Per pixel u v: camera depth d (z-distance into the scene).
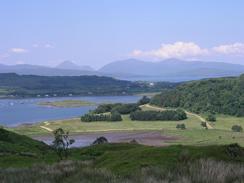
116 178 16.62
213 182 14.57
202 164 16.95
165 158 26.41
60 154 49.06
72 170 20.44
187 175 15.45
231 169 16.19
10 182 18.42
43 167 23.86
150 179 14.98
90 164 26.17
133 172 18.42
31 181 18.19
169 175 15.82
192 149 27.64
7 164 44.66
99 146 58.84
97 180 16.73
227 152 26.97
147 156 27.83
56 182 18.17
